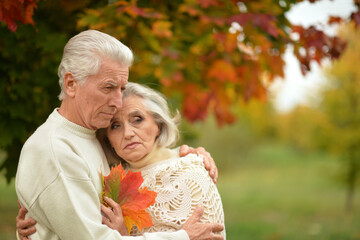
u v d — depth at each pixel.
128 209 1.78
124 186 1.81
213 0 2.82
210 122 17.42
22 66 2.87
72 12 2.90
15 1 2.07
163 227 1.85
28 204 1.66
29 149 1.70
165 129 2.09
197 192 1.93
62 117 1.80
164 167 1.97
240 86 4.02
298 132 25.20
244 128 19.42
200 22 3.17
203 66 3.80
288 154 26.27
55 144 1.67
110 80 1.73
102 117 1.79
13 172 2.99
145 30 3.09
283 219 8.23
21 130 2.84
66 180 1.63
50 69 2.87
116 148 2.01
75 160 1.68
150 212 1.87
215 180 2.06
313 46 3.01
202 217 1.90
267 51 3.30
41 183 1.63
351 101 8.77
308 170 18.45
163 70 3.56
